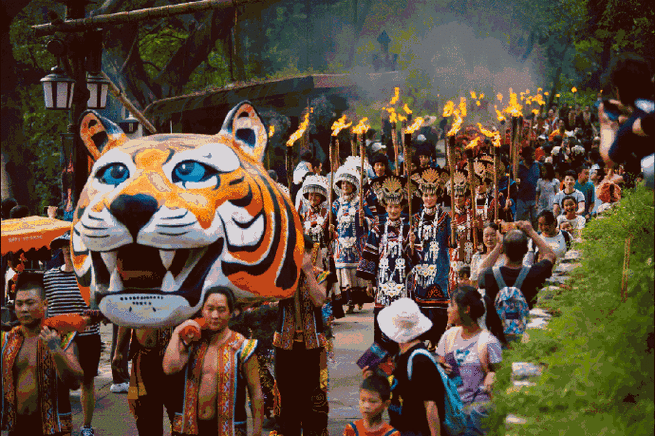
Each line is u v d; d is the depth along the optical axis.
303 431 9.16
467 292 7.20
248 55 37.94
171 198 7.94
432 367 6.75
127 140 9.60
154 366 8.34
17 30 31.69
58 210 17.19
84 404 9.65
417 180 11.91
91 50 14.91
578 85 48.12
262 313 10.09
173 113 29.73
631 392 5.11
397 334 6.85
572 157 24.17
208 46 33.09
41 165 33.81
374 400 6.43
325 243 14.84
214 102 27.91
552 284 9.25
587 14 41.91
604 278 7.32
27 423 7.50
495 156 14.56
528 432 5.32
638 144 5.53
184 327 6.98
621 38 40.50
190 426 7.05
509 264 8.91
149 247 7.91
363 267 12.06
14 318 10.47
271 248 8.55
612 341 5.48
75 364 7.42
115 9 31.31
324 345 9.07
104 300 8.08
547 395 5.62
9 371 7.48
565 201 15.09
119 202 7.83
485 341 7.12
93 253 8.27
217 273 8.13
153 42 38.00
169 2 33.28
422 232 11.82
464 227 13.97
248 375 7.07
